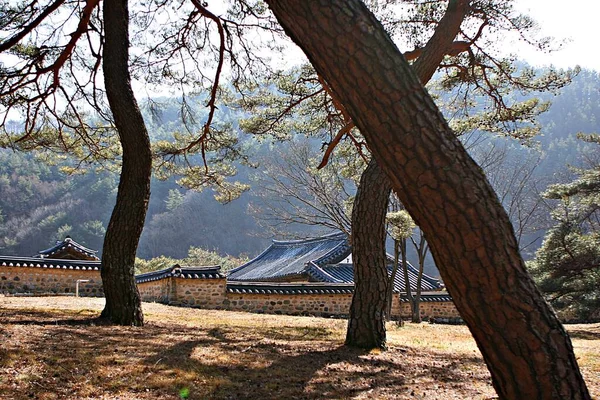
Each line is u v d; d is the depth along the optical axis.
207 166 12.38
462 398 4.31
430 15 8.32
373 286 6.36
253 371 4.74
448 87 9.90
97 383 3.94
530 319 2.16
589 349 8.52
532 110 9.34
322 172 15.69
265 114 10.94
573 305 20.38
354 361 5.50
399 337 8.88
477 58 8.93
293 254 25.88
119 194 6.91
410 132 2.14
